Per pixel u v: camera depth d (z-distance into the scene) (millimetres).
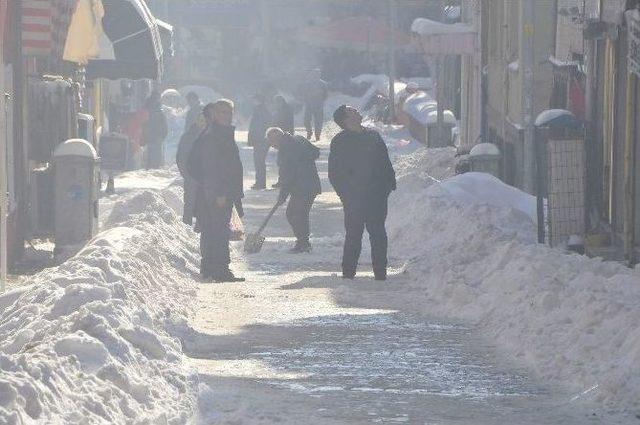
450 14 126125
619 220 45312
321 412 22188
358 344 29312
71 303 24969
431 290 36656
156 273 35188
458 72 114438
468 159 64250
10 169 44281
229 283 39656
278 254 47656
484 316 32219
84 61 56469
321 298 36375
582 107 55469
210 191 40031
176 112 131000
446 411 22469
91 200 46500
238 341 29562
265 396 23438
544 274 33938
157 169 87750
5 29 43031
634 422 21531
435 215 49312
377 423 21422
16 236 46062
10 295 29531
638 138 42406
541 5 63625
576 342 26453
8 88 43875
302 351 28391
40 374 18422
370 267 43656
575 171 45031
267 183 82250
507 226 47625
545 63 63969
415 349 28719
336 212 64188
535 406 22891
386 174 40250
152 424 19578
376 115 142375
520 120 63094
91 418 18406
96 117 80875
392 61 140500
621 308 27219
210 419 21078
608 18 45531
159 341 23578
